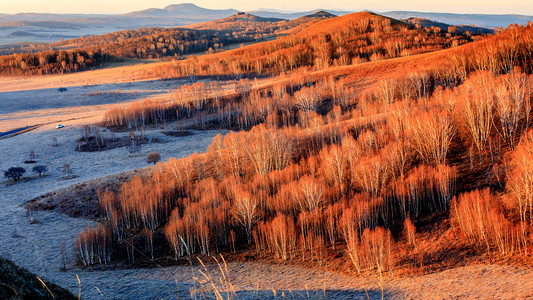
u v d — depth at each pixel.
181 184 79.94
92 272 55.91
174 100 196.38
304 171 75.50
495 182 54.97
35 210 82.56
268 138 84.00
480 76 89.88
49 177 108.56
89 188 87.94
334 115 126.56
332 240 56.69
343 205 59.41
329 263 51.00
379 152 70.88
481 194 51.78
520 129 63.75
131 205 72.00
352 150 71.69
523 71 103.00
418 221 55.53
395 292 36.53
